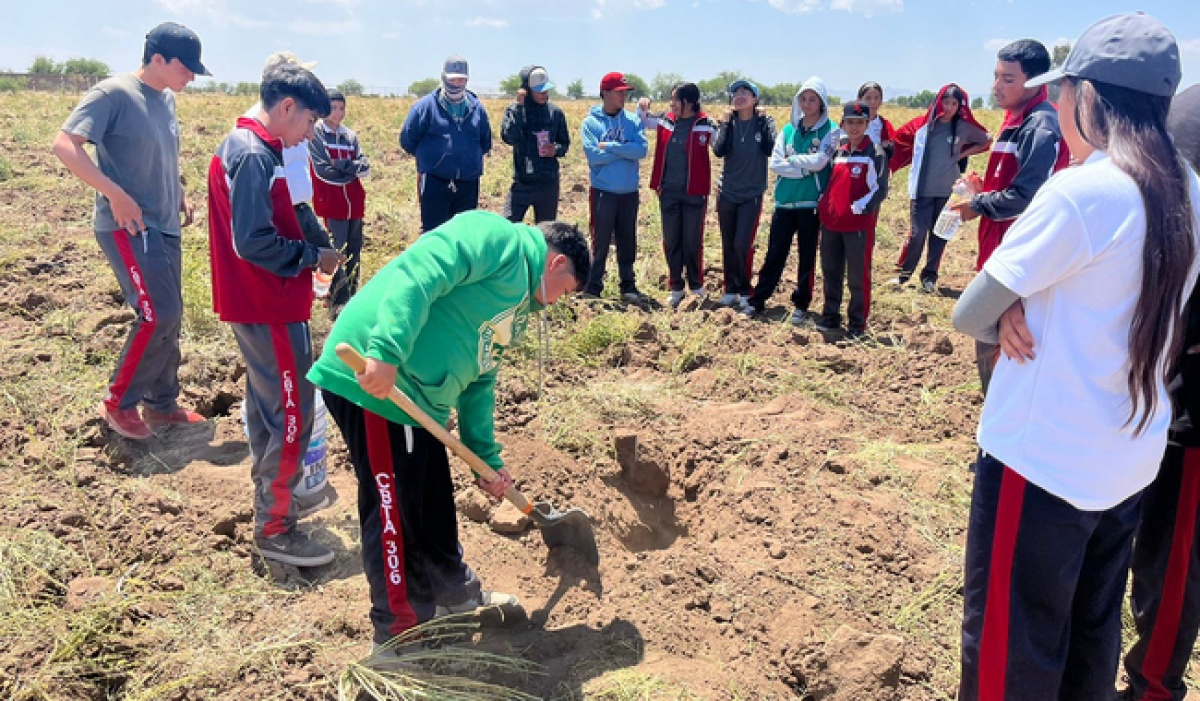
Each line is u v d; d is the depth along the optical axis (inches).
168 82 165.6
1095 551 93.1
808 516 160.1
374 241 353.1
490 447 131.2
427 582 121.9
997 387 89.9
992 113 1409.9
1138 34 80.7
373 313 113.7
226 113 1059.3
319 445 155.6
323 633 127.5
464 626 129.2
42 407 186.4
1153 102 81.1
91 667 117.0
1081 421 83.9
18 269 276.2
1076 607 96.5
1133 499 91.4
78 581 131.8
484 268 109.4
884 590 141.2
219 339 231.0
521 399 205.3
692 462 182.4
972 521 94.3
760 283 291.0
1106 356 82.6
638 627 133.9
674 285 301.0
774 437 188.5
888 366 236.7
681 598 140.6
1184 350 100.0
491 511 157.8
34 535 141.8
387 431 113.7
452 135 281.7
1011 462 87.4
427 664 122.1
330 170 262.4
